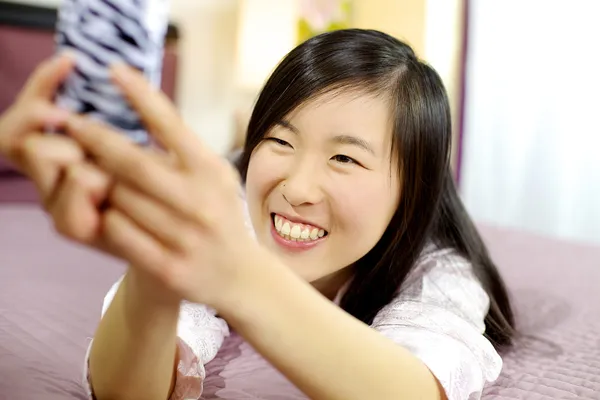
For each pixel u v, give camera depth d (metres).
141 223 0.40
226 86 2.90
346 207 0.70
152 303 0.50
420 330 0.65
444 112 0.81
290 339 0.46
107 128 0.39
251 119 0.81
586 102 2.43
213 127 2.90
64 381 0.73
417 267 0.86
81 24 0.40
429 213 0.82
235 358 0.86
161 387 0.56
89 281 1.21
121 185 0.40
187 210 0.39
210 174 0.39
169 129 0.38
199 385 0.65
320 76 0.71
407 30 2.81
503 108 2.69
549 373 0.85
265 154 0.74
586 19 2.40
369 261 0.86
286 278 0.46
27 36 2.37
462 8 2.68
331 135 0.69
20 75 2.36
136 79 0.38
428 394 0.54
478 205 2.80
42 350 0.82
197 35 2.81
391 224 0.81
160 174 0.38
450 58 2.76
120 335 0.54
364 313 0.86
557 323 1.08
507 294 1.03
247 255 0.43
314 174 0.70
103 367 0.56
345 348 0.48
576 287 1.30
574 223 2.51
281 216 0.74
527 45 2.59
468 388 0.61
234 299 0.43
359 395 0.49
